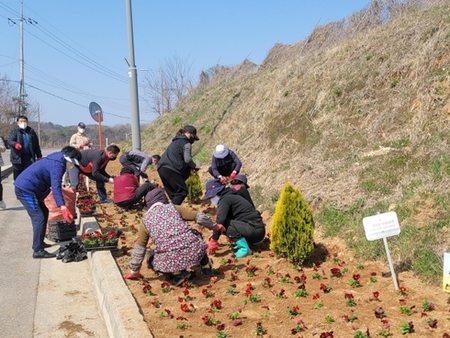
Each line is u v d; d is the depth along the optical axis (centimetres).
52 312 533
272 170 1030
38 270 671
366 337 401
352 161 848
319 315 457
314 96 1166
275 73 1628
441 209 600
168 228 552
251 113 1482
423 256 534
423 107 843
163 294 538
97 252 672
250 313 472
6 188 1481
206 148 1620
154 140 2230
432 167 688
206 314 477
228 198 667
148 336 403
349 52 1198
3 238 846
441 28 985
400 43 1060
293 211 595
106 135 7106
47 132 8100
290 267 597
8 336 474
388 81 1003
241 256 658
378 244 595
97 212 998
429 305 452
